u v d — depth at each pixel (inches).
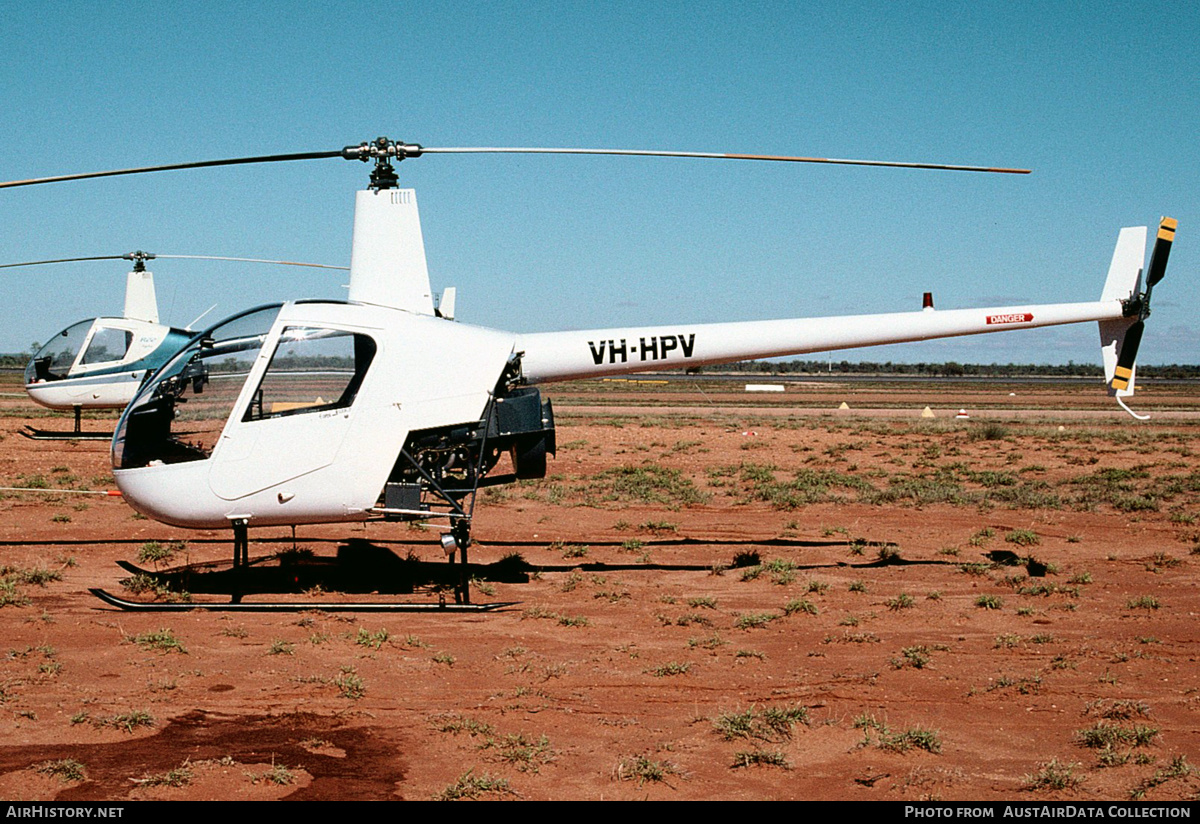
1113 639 342.0
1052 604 396.2
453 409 377.7
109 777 208.4
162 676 279.0
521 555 494.6
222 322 374.6
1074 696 280.7
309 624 343.0
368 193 391.9
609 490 767.7
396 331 374.9
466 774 213.9
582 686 284.0
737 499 730.8
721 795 209.8
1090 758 234.1
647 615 373.7
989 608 388.5
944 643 335.9
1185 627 359.6
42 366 966.4
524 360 419.2
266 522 371.9
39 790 200.2
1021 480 858.8
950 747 241.1
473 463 395.5
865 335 459.2
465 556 382.0
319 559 463.8
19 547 476.1
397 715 254.1
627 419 1765.5
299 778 212.2
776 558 491.5
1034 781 217.3
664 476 855.7
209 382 362.9
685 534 569.3
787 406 2596.0
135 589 387.2
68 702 254.2
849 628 355.9
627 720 255.0
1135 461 1047.6
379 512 374.0
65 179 361.7
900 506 698.2
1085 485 817.5
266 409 364.8
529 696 272.4
